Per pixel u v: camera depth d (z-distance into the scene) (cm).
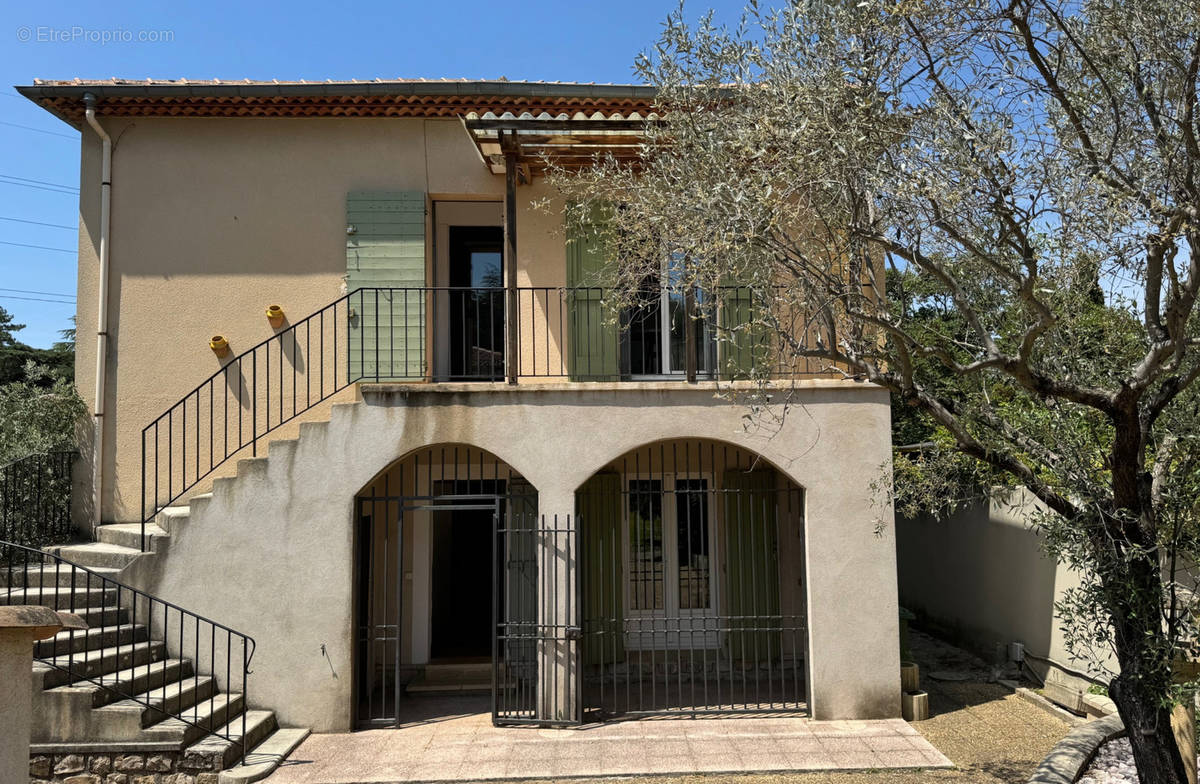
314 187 912
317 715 740
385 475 965
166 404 891
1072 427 512
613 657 864
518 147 779
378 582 945
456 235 1022
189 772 623
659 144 674
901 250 503
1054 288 506
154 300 898
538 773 636
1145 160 478
